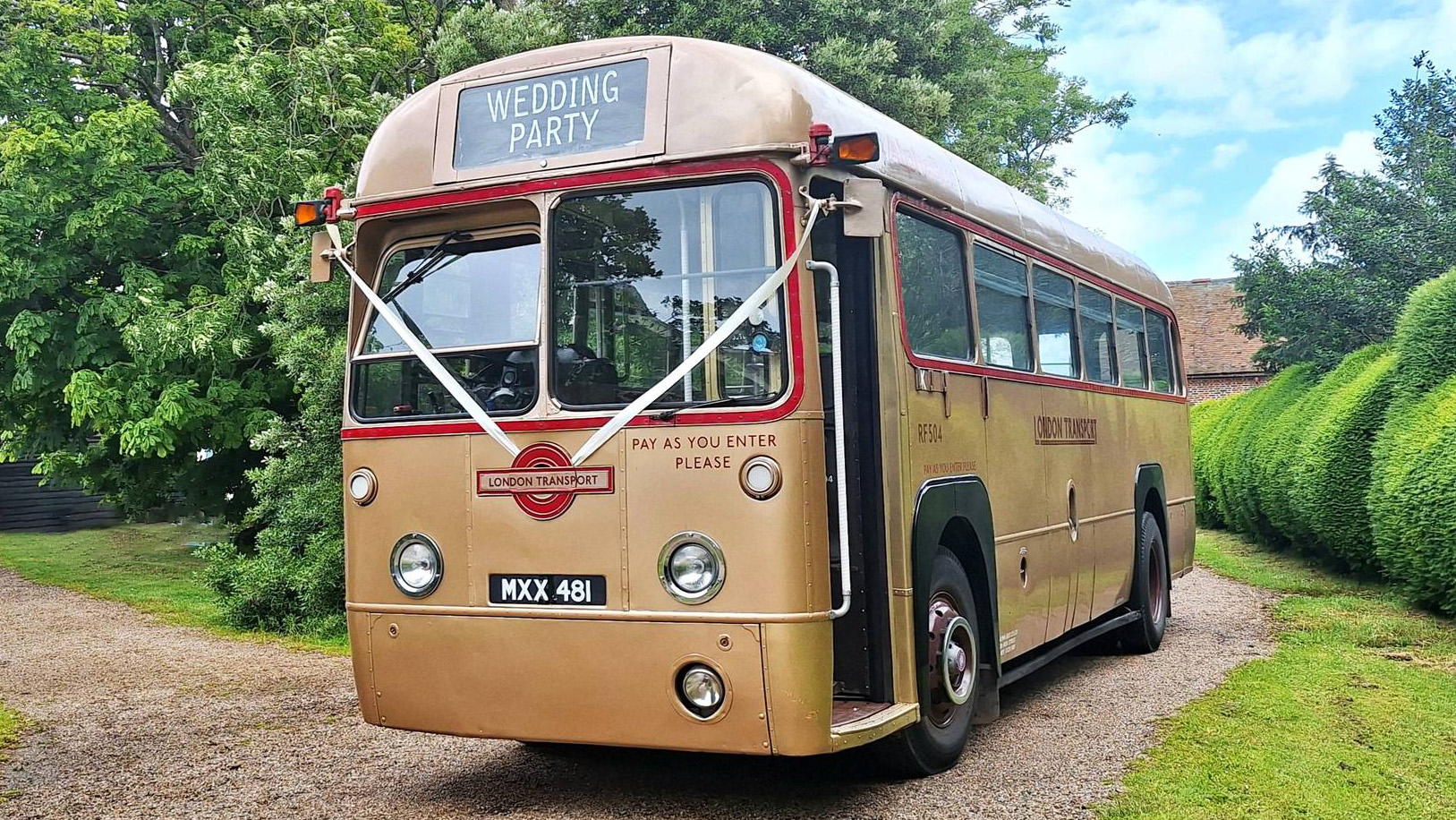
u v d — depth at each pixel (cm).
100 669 1073
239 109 1462
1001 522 734
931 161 699
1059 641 924
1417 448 1140
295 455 1273
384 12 1609
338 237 611
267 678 1015
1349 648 1012
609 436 542
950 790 611
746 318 528
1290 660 952
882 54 1705
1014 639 746
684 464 532
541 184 565
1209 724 735
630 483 539
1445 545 1074
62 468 1909
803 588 519
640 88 558
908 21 1859
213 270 1698
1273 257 2075
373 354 603
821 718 521
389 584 588
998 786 617
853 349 607
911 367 622
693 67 552
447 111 594
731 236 539
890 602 596
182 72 1506
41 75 1717
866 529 602
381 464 593
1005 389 759
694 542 529
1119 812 561
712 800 606
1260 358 2281
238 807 628
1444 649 988
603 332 552
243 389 1595
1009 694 878
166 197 1677
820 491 529
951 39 2023
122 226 1647
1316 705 791
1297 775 618
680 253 544
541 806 603
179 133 1938
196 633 1273
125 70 1789
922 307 651
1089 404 943
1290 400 1855
